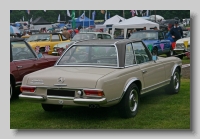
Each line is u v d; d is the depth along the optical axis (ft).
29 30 107.14
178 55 57.11
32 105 24.86
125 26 75.46
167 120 20.36
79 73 19.62
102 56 21.22
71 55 22.17
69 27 124.16
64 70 20.67
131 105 20.74
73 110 23.07
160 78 24.94
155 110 22.61
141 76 21.94
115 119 20.58
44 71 21.03
